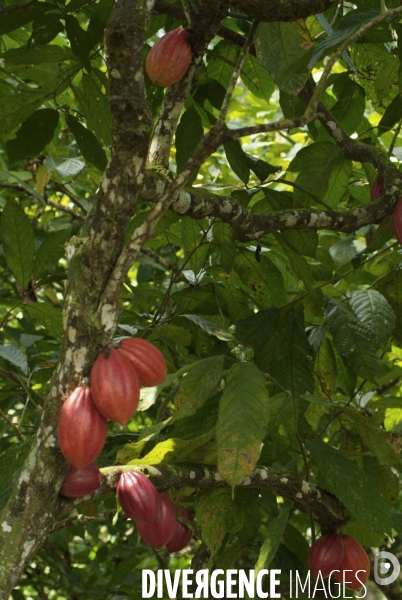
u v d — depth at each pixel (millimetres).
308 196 2338
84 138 2402
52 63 2262
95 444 1302
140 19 1248
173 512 1726
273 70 1846
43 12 2084
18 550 1389
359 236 3473
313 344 2412
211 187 3559
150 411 2916
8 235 2123
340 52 1501
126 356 1353
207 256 2619
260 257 2291
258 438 1544
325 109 2197
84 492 1474
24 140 2389
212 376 1711
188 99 2588
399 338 2346
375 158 2055
